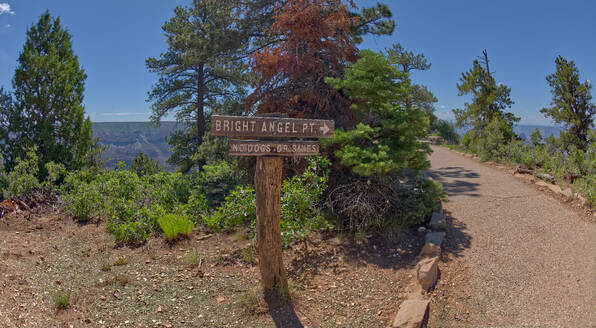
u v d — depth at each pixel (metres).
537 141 16.97
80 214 7.62
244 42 14.88
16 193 8.23
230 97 19.73
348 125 8.42
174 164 19.44
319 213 6.80
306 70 8.98
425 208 6.88
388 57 7.36
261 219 4.57
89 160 12.12
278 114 4.43
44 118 11.35
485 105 21.59
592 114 16.11
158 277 5.18
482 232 6.88
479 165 15.41
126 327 3.90
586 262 5.58
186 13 17.59
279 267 4.69
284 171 8.54
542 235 6.70
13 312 3.76
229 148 4.17
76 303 4.29
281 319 4.25
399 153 6.54
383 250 6.15
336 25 9.33
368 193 6.79
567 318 4.27
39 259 5.48
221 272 5.41
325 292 4.90
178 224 6.69
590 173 9.60
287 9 9.12
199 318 4.20
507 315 4.39
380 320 4.29
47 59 11.43
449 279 5.18
